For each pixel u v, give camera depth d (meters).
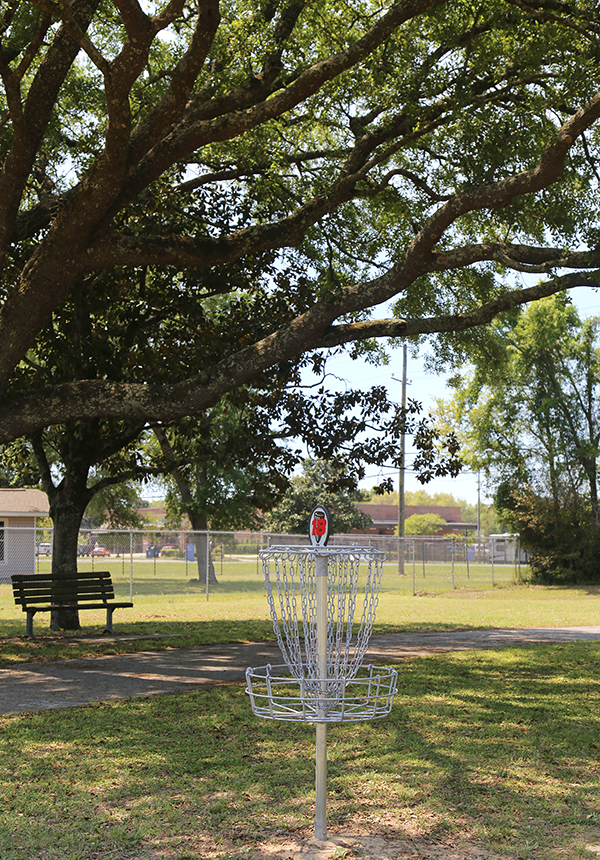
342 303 10.88
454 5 10.88
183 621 16.89
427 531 88.00
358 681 4.01
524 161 11.77
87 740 6.13
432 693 8.39
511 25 10.61
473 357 17.97
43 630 14.66
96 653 11.55
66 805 4.56
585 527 35.59
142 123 9.21
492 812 4.55
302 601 3.95
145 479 16.55
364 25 12.08
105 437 15.27
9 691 8.41
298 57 11.60
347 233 15.62
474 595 29.39
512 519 36.44
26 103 9.67
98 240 9.96
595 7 10.77
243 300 14.61
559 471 38.00
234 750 5.88
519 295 11.80
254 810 4.50
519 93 12.46
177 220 13.20
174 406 10.45
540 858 3.86
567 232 12.22
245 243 11.02
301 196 14.98
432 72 11.59
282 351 10.72
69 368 12.89
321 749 4.12
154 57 13.73
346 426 14.73
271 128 12.14
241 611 19.62
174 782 5.03
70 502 15.10
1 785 4.96
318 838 4.06
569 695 8.49
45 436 15.68
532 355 38.56
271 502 15.62
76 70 14.32
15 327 9.83
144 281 13.95
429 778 5.16
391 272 11.05
